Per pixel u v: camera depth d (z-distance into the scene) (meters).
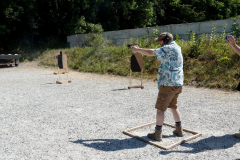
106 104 6.00
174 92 3.40
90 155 3.17
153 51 3.31
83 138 3.77
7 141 3.70
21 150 3.37
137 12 24.48
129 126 4.31
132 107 5.66
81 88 8.39
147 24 25.42
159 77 3.46
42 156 3.17
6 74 12.83
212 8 29.61
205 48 10.17
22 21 22.17
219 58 9.09
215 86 7.92
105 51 14.25
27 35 22.97
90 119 4.76
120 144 3.52
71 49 17.42
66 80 9.96
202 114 5.00
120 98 6.68
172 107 3.70
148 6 23.64
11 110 5.54
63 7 21.78
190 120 4.60
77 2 20.89
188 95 6.96
